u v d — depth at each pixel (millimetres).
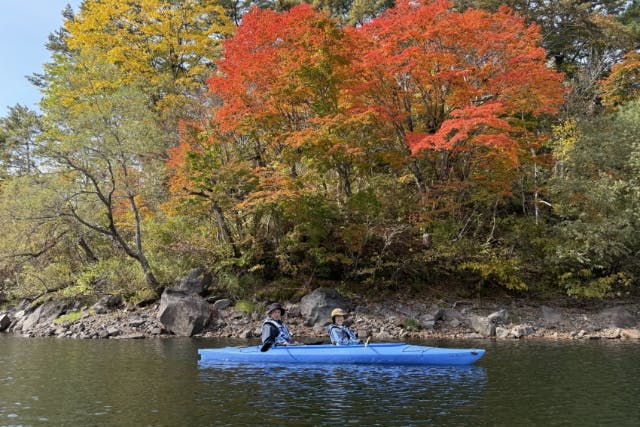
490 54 21297
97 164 21141
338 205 22547
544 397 9469
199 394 9844
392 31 20891
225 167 20656
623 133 23328
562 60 36906
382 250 22203
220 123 21906
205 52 31078
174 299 19516
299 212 20484
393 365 12609
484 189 22734
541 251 23359
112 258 24031
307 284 21875
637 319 20219
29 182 20484
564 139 24625
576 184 22359
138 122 20625
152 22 31094
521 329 18672
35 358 14125
